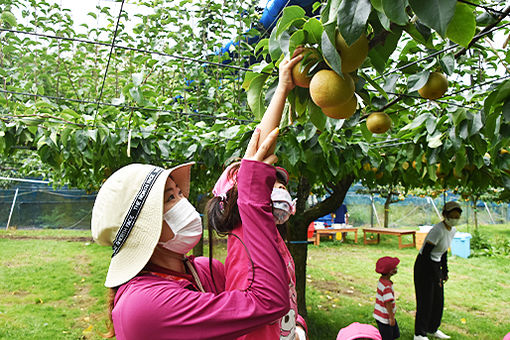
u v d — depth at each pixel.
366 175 4.40
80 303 6.03
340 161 3.43
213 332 0.90
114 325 0.98
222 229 1.29
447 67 1.60
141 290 0.96
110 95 5.10
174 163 4.29
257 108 1.44
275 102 1.15
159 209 1.01
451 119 2.82
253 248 0.99
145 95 3.25
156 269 1.08
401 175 4.91
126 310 0.93
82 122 3.26
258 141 1.12
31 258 9.16
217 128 3.20
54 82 5.21
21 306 5.79
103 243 1.06
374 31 1.09
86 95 5.16
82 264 8.66
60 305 5.91
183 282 1.05
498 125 2.02
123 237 1.01
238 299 0.94
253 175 1.04
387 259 4.12
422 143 3.29
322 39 1.01
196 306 0.92
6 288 6.70
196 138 3.53
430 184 4.67
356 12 0.92
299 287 4.84
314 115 1.32
